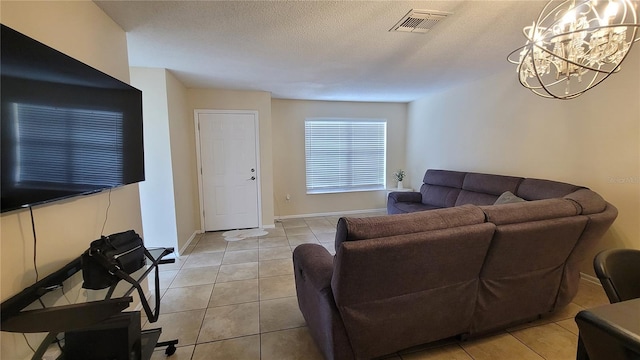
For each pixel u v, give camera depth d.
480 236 1.41
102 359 1.25
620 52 1.23
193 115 4.05
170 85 3.22
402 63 2.95
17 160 1.00
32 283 1.16
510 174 3.27
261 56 2.69
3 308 1.01
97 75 1.47
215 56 2.68
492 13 1.87
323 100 5.05
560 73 1.45
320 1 1.72
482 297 1.62
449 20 1.97
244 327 1.93
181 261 3.13
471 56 2.73
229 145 4.25
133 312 1.33
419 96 4.80
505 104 3.29
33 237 1.16
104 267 1.24
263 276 2.74
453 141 4.20
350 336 1.38
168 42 2.32
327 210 5.32
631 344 0.72
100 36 1.74
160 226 3.25
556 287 1.82
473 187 3.56
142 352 1.47
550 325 1.89
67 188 1.27
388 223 1.32
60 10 1.37
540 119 2.89
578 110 2.53
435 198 4.14
